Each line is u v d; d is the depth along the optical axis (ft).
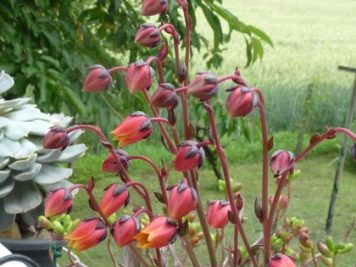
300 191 21.34
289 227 4.37
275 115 26.21
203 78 3.03
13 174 5.74
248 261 4.00
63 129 3.50
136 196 14.84
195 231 4.25
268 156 3.33
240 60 29.78
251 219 12.89
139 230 3.28
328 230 17.19
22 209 5.76
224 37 13.73
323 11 41.24
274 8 41.93
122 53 14.24
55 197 3.46
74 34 13.04
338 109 25.26
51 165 6.02
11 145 5.80
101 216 3.56
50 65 12.65
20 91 11.94
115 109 12.88
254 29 13.19
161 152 22.82
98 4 13.53
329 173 23.38
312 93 24.54
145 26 3.56
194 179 3.62
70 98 11.89
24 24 12.62
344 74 29.40
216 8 13.24
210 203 3.54
